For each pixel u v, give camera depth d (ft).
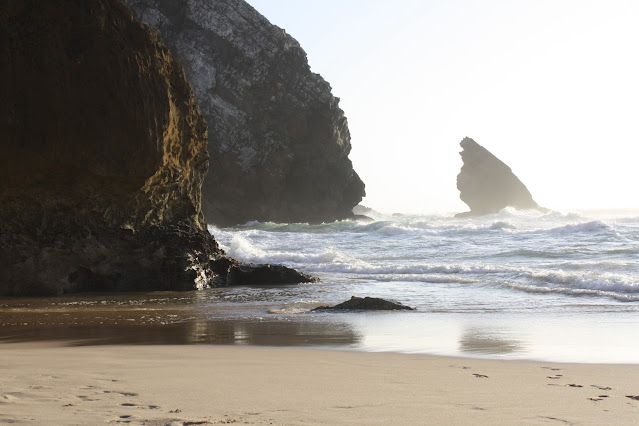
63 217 59.26
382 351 27.78
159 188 64.75
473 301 51.34
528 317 41.50
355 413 15.25
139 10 207.10
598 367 23.25
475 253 94.43
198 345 29.84
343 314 44.11
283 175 222.07
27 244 57.52
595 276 60.39
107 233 61.98
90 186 58.49
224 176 210.18
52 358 24.38
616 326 36.91
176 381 19.34
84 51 55.88
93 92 55.77
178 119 67.31
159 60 63.10
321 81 230.07
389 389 18.51
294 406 15.94
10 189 55.57
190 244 67.46
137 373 20.76
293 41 223.10
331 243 112.47
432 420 14.65
